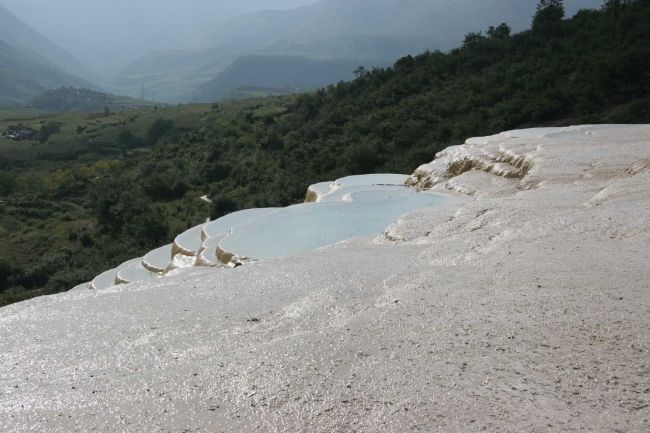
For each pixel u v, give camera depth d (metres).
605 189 9.80
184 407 4.18
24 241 57.22
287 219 13.32
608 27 53.03
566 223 8.18
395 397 4.00
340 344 5.00
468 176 15.49
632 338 4.54
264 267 8.41
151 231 50.62
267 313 6.42
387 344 4.94
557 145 14.41
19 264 51.38
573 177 11.75
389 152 46.75
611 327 4.76
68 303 7.54
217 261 11.69
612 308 5.11
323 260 8.48
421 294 6.25
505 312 5.39
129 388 4.61
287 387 4.29
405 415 3.76
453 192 14.97
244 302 6.90
